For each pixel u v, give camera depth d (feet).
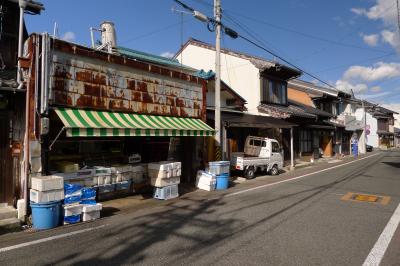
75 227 24.14
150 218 26.86
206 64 82.48
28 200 26.30
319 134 105.50
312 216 27.50
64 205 24.99
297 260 17.66
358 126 140.56
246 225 24.58
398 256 18.53
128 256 18.11
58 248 19.39
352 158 108.99
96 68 32.96
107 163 37.50
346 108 139.64
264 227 24.04
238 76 79.05
